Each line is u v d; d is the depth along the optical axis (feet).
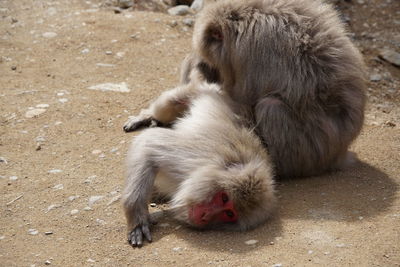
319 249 19.20
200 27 26.07
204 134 22.50
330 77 24.31
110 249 20.34
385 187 24.02
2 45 40.04
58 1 48.75
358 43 42.78
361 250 19.02
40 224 22.18
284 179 25.14
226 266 18.52
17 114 31.07
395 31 44.29
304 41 24.20
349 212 21.80
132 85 35.17
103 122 30.71
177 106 27.81
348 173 25.58
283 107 24.08
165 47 40.81
